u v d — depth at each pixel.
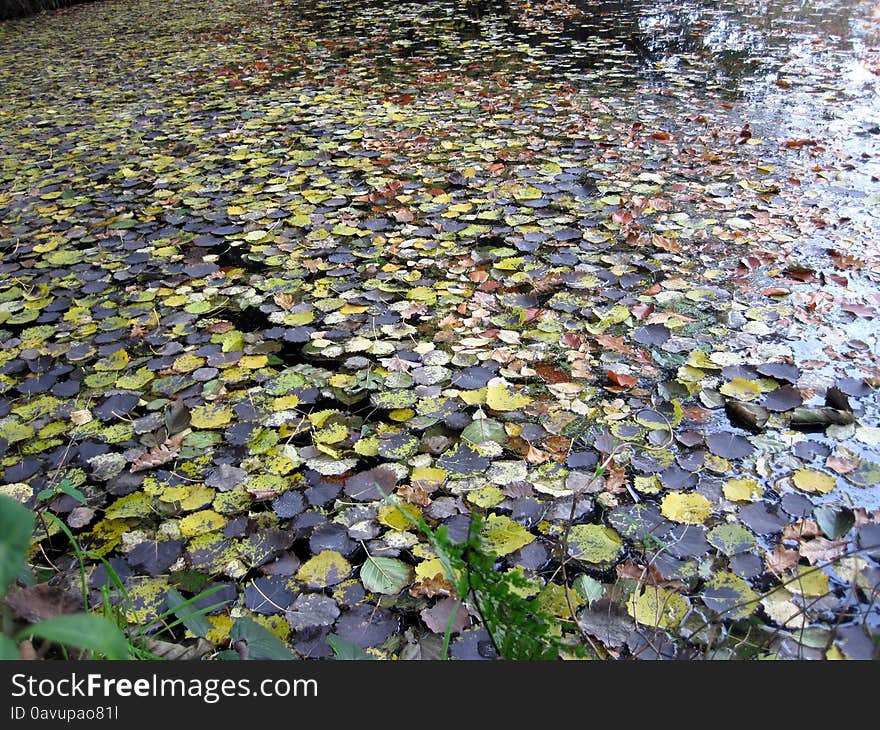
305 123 3.94
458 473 1.56
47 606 1.03
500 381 1.84
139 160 3.52
